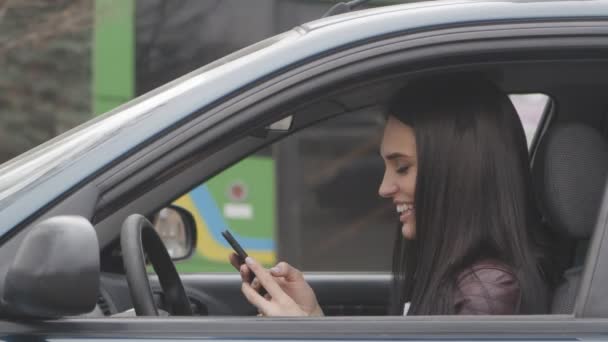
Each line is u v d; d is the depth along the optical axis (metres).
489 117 3.48
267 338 2.78
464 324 2.83
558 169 3.58
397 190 3.59
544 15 3.04
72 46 12.28
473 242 3.41
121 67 12.45
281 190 13.23
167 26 12.52
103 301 4.43
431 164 3.46
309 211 13.54
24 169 3.03
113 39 12.41
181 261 5.41
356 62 2.98
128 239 3.31
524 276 3.38
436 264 3.45
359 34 3.01
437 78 3.52
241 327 2.80
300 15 12.65
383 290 5.51
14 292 2.61
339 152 13.66
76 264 2.59
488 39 3.01
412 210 3.58
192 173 4.27
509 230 3.41
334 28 3.04
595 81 4.02
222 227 12.41
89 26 12.27
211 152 3.07
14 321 2.78
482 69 3.23
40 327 2.77
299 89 2.95
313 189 13.54
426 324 2.82
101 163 2.87
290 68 2.96
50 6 12.03
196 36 12.55
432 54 3.00
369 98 4.15
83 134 3.12
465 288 3.36
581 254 3.72
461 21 3.03
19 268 2.60
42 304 2.60
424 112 3.49
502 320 2.85
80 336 2.76
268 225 12.98
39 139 12.32
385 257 13.79
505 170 3.45
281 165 13.29
